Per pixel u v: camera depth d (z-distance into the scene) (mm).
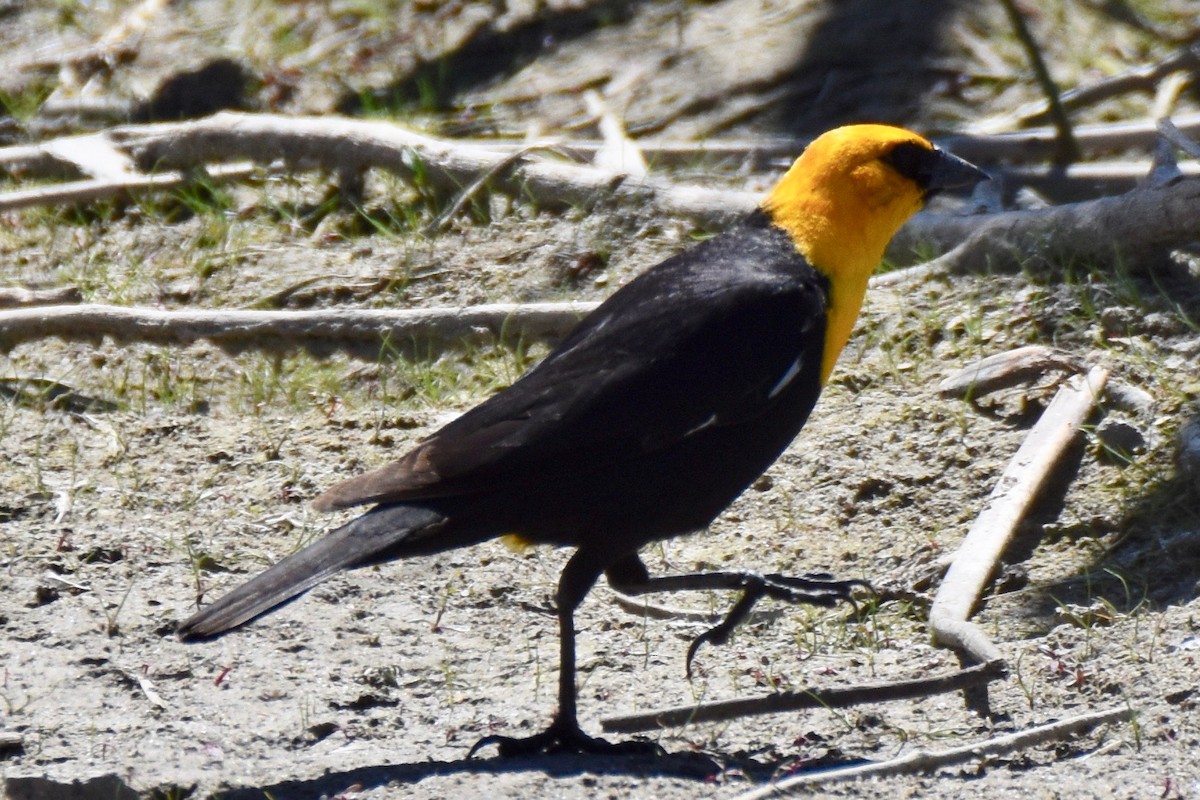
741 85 17016
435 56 18453
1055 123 14516
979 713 7848
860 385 11219
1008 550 9547
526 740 7645
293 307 13383
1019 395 10648
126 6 20438
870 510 10086
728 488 8109
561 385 7773
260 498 10781
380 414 11695
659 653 8922
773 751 7719
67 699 8477
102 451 11438
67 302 13625
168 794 7387
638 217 13664
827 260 8391
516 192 14242
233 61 18516
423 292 13328
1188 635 8234
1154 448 9898
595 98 17062
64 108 17984
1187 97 16062
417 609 9469
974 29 17531
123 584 9734
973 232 12156
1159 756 7117
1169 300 11164
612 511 7785
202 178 15258
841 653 8797
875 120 16250
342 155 14898
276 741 8023
